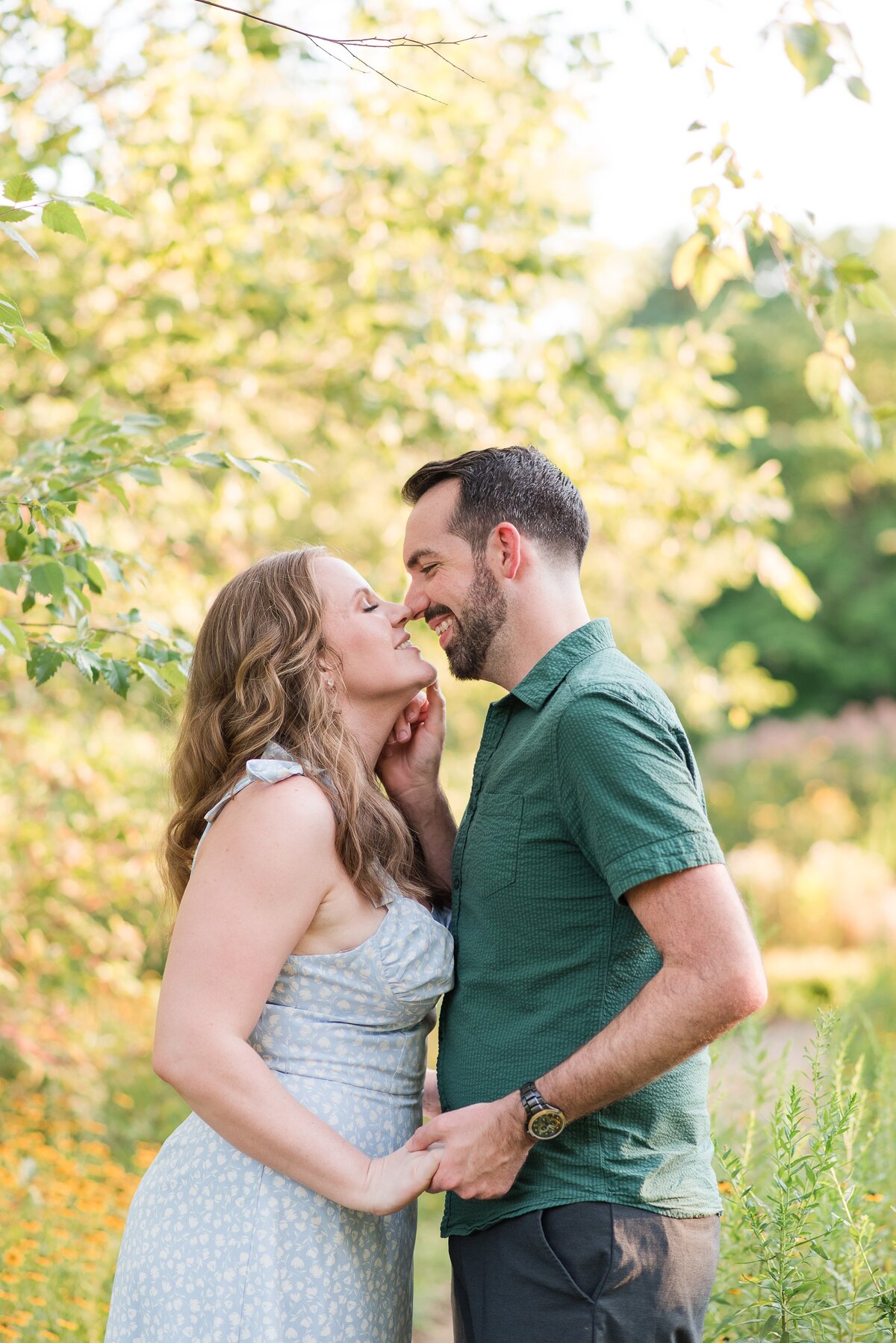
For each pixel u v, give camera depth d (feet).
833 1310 6.95
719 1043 9.94
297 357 16.16
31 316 14.12
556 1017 5.95
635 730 5.75
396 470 16.90
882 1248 8.23
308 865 5.95
